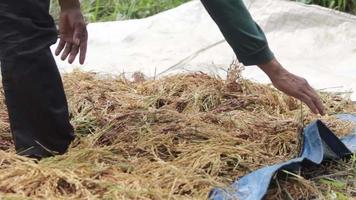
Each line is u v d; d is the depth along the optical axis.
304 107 3.27
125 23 4.66
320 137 2.78
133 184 2.46
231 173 2.64
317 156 2.70
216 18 2.75
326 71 3.99
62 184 2.47
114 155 2.73
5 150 2.85
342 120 3.15
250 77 3.85
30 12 2.56
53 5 5.30
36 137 2.65
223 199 2.43
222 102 3.30
